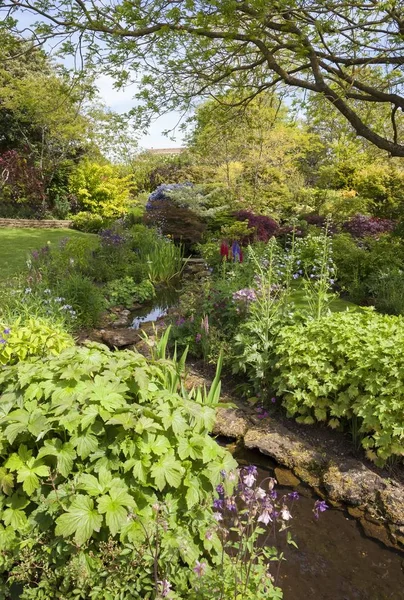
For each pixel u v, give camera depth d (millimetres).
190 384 4438
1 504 1938
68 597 1759
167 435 2100
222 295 5539
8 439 1904
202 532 1983
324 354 3615
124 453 1946
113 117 7082
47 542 1882
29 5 5277
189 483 1973
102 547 1780
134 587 1784
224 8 5008
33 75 18234
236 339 4395
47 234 14375
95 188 18859
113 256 10008
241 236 10641
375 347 3383
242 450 3553
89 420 1942
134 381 2252
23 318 5379
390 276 7168
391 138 10344
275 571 2438
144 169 23547
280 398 4039
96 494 1835
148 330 6207
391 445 3141
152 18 5410
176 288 9484
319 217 13172
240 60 7348
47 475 1885
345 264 8031
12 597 1930
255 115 12016
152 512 1904
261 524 2740
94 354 2355
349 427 3623
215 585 1764
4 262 9578
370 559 2549
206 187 16406
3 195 18266
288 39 6449
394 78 6410
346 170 16672
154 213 13859
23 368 2273
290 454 3393
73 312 6031
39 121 16719
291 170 17281
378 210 15797
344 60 6176
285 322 4320
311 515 2881
